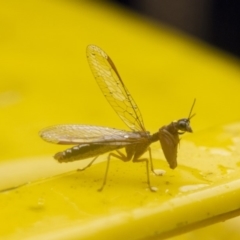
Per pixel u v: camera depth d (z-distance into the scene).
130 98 0.12
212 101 0.19
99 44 0.22
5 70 0.20
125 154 0.12
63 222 0.10
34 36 0.22
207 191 0.11
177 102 0.18
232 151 0.12
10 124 0.17
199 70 0.21
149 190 0.11
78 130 0.12
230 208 0.11
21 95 0.18
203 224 0.11
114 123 0.17
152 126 0.17
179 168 0.11
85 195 0.11
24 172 0.15
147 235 0.10
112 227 0.10
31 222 0.10
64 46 0.22
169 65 0.21
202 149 0.12
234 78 0.20
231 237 0.11
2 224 0.10
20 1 0.25
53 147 0.16
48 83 0.19
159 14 0.32
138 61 0.21
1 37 0.22
